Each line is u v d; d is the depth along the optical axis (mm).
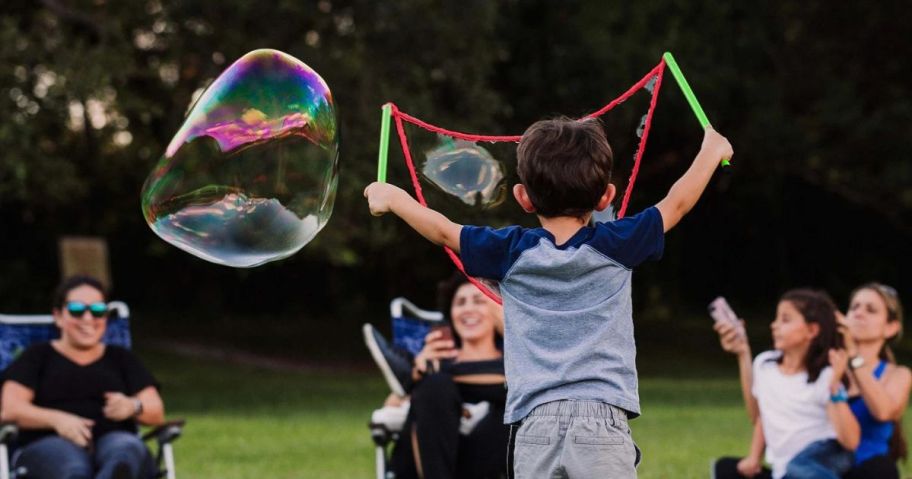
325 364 21859
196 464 8352
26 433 5516
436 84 16750
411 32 15422
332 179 3662
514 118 19812
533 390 2910
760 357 5328
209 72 15180
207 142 3604
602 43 19172
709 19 20359
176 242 3629
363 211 15469
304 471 7977
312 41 15734
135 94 15539
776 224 26266
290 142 3605
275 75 3682
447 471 5203
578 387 2889
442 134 3512
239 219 3594
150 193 3660
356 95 15172
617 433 2865
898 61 22203
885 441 5094
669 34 19438
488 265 3008
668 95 19344
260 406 14203
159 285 25906
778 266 27094
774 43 21656
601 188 3008
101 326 5672
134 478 5199
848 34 21984
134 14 15016
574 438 2846
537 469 2893
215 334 24375
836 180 21688
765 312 27266
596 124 3113
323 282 27469
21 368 5578
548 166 2977
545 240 2986
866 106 22609
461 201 3510
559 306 2951
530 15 20109
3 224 22594
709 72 19594
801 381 5113
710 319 26891
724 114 20250
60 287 5711
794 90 21844
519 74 19562
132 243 24562
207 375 19062
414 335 6418
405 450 5504
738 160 22234
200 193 3604
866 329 5277
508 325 3014
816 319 5066
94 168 19797
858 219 26422
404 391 5582
